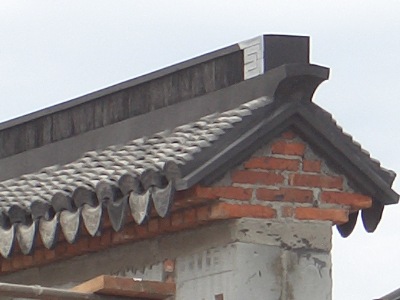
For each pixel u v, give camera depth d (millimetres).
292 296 11109
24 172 13266
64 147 12867
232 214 10930
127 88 12445
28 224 11531
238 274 10953
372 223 11594
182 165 10633
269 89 11070
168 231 11445
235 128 10906
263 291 11016
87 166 11922
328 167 11328
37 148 13188
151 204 10742
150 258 11664
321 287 11234
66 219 11195
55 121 13172
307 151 11234
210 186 10836
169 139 11430
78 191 11086
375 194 11453
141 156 11352
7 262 12688
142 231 11547
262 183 11062
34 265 12547
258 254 11039
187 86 11922
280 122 11008
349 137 11344
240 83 11375
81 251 12109
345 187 11391
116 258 11969
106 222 11422
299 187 11211
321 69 11008
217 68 11680
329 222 11336
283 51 11375
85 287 9578
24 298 9594
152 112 12086
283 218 11148
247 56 11438
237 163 10930
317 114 11148
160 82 12164
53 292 9453
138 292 9508
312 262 11227
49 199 11430
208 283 11164
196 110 11719
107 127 12477
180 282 11391
